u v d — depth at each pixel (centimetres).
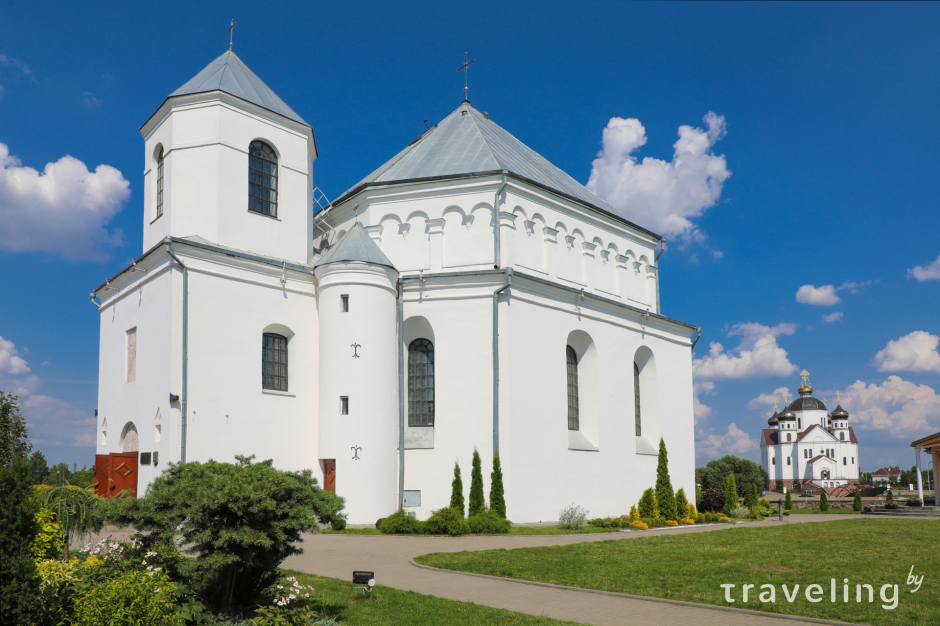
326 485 2814
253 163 3058
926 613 1270
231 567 1150
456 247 3180
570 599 1396
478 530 2520
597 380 3391
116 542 1221
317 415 2923
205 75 3092
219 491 1120
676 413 3959
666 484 3531
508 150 3722
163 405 2542
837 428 13675
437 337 3016
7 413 3794
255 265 2823
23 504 949
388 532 2506
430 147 3597
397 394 2945
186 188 2903
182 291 2600
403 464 2928
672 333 4009
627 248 3872
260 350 2795
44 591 954
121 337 2934
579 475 3170
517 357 2955
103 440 3003
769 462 14400
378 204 3303
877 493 11444
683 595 1416
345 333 2853
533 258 3266
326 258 2945
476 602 1362
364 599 1356
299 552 1257
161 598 951
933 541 2403
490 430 2872
